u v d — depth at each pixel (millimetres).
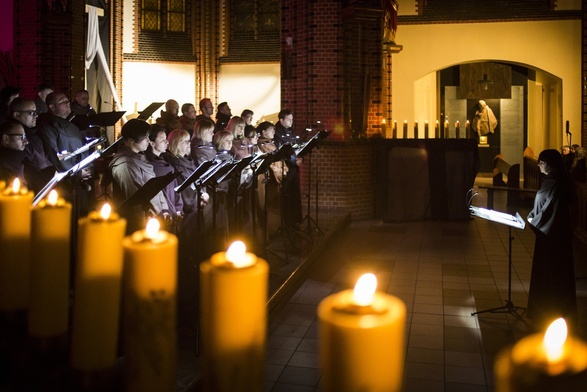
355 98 12531
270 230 9539
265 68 20391
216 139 7223
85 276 1057
